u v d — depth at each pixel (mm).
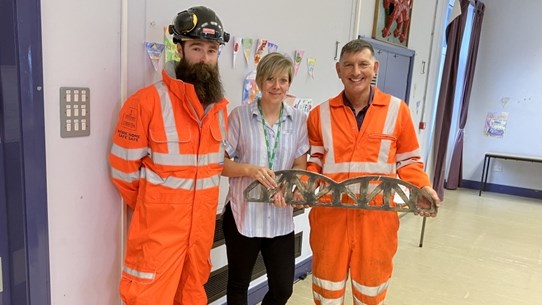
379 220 1731
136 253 1472
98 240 1562
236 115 1708
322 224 1795
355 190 1732
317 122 1812
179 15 1447
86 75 1426
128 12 1536
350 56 1624
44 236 1372
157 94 1425
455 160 6477
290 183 1638
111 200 1585
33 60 1264
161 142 1410
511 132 6328
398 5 3611
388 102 1735
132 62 1586
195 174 1479
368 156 1715
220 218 2176
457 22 5203
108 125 1524
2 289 1403
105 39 1465
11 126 1284
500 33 6258
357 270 1772
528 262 3523
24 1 1219
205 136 1492
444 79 5211
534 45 6020
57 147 1380
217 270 2209
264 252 1776
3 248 1379
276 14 2289
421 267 3271
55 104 1354
